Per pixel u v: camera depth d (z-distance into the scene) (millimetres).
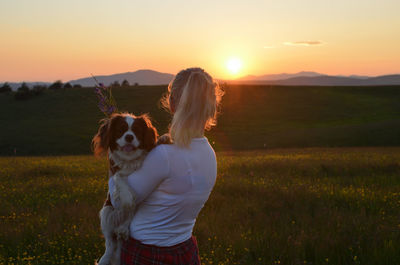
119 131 2521
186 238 2479
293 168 15117
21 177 13719
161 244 2354
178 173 2285
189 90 2311
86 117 64250
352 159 18469
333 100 79938
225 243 5824
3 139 49469
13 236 6082
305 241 5812
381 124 47594
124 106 69062
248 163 17266
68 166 17469
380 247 5559
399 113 67062
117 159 2535
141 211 2395
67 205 8398
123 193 2291
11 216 7449
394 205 8383
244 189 10336
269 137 45531
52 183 11805
